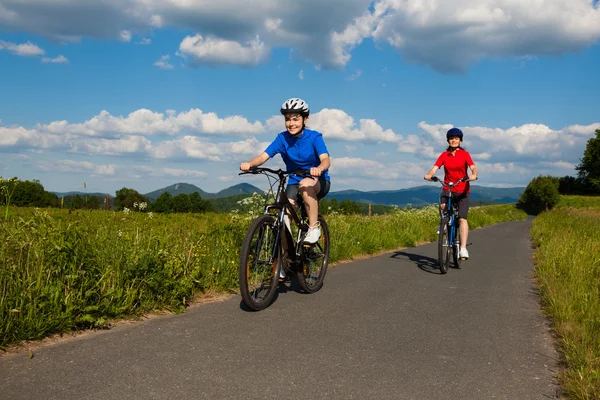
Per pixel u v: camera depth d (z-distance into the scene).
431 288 6.23
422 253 10.13
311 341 3.81
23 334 3.46
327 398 2.79
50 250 4.21
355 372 3.21
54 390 2.72
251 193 7.60
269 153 5.41
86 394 2.69
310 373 3.15
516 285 6.72
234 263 5.79
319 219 5.83
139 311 4.38
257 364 3.26
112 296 4.17
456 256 8.22
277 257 5.03
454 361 3.51
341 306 5.02
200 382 2.92
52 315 3.71
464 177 8.05
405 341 3.93
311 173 4.88
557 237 12.02
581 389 2.90
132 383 2.86
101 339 3.65
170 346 3.55
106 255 4.66
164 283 4.67
